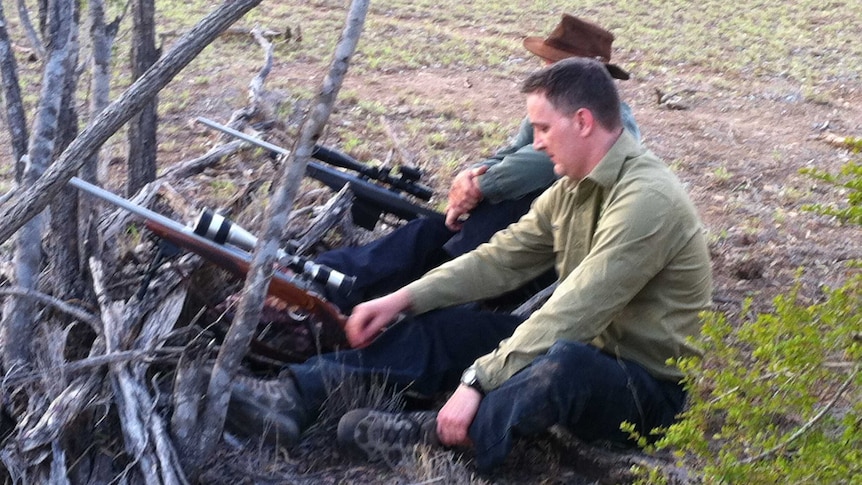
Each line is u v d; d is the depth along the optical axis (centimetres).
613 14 1656
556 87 326
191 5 1434
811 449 256
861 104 1116
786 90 1166
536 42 468
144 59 465
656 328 329
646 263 315
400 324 352
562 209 351
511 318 353
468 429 316
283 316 363
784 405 272
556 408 309
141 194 441
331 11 1474
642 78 1208
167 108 852
